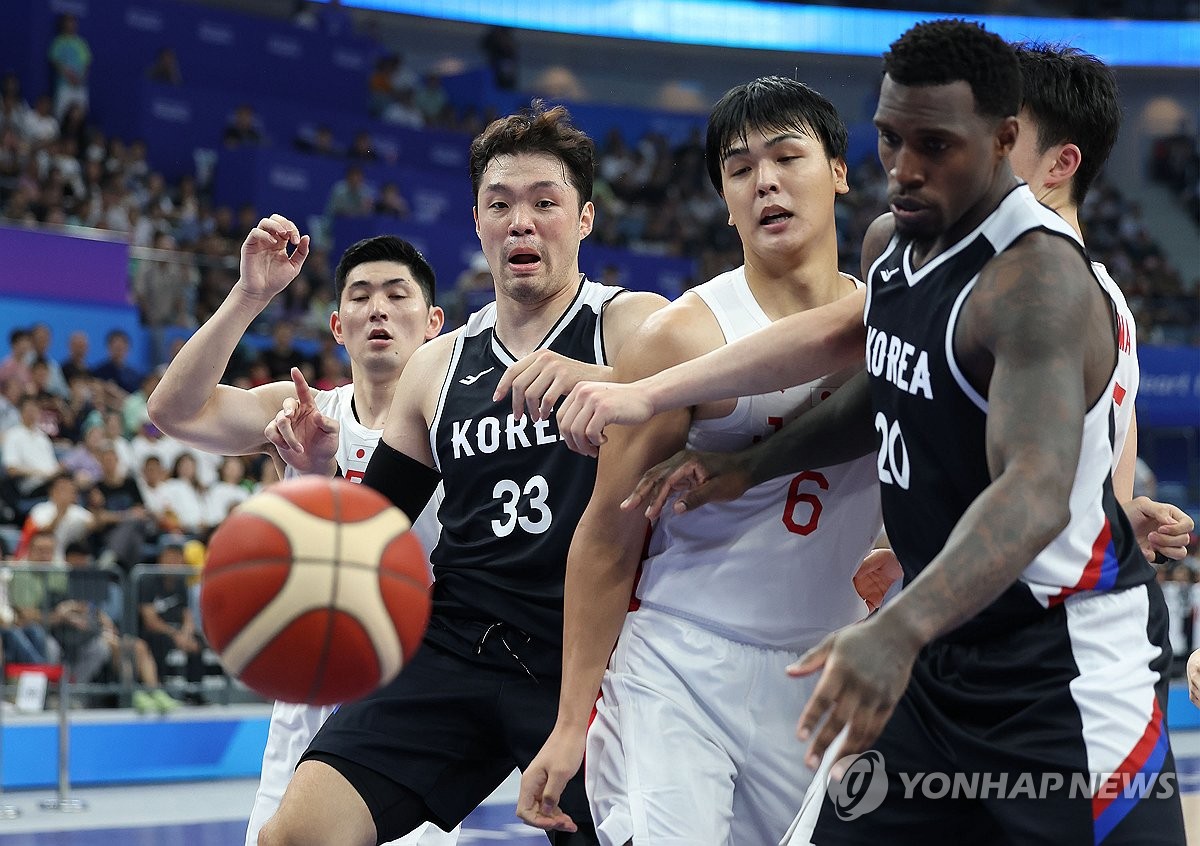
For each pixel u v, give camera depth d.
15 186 13.95
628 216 19.42
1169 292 20.17
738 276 3.01
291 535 2.26
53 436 11.28
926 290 2.19
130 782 8.66
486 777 3.32
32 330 11.62
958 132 2.03
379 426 4.30
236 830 7.00
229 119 17.77
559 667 3.18
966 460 2.17
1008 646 2.24
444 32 21.95
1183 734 12.34
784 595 2.89
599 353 3.28
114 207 14.89
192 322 13.55
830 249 3.01
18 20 16.94
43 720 8.46
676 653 2.87
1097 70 2.87
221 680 9.15
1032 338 1.97
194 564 9.75
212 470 11.47
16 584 8.36
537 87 22.12
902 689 1.83
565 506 3.18
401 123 19.67
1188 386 17.50
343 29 20.75
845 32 22.61
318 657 2.24
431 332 4.46
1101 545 2.21
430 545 3.87
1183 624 12.69
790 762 2.86
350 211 16.84
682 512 2.75
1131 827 2.13
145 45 18.05
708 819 2.76
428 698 3.21
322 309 14.37
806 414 2.82
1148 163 22.73
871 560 3.13
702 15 22.41
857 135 21.41
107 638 8.67
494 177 3.27
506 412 3.25
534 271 3.27
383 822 3.13
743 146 2.91
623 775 2.82
